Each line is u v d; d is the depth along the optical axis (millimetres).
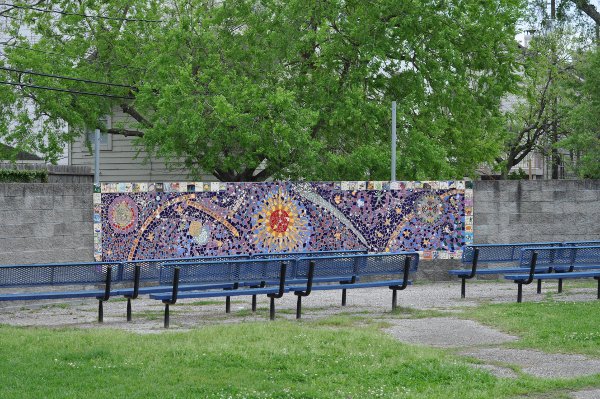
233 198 19547
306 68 27156
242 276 14945
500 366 10914
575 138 29859
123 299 17484
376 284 15797
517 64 28766
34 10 32031
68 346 11391
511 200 21297
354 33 26047
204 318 14992
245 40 27125
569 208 21594
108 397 8883
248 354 11031
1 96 29594
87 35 31453
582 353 11680
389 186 20641
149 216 18828
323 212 20266
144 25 30828
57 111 29453
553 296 17641
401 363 10742
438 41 26328
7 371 9922
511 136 40531
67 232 17906
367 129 26922
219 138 25797
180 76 25156
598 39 33500
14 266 13633
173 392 9133
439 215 20859
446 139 29172
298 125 24766
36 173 22609
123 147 37031
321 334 12352
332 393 9297
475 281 20844
